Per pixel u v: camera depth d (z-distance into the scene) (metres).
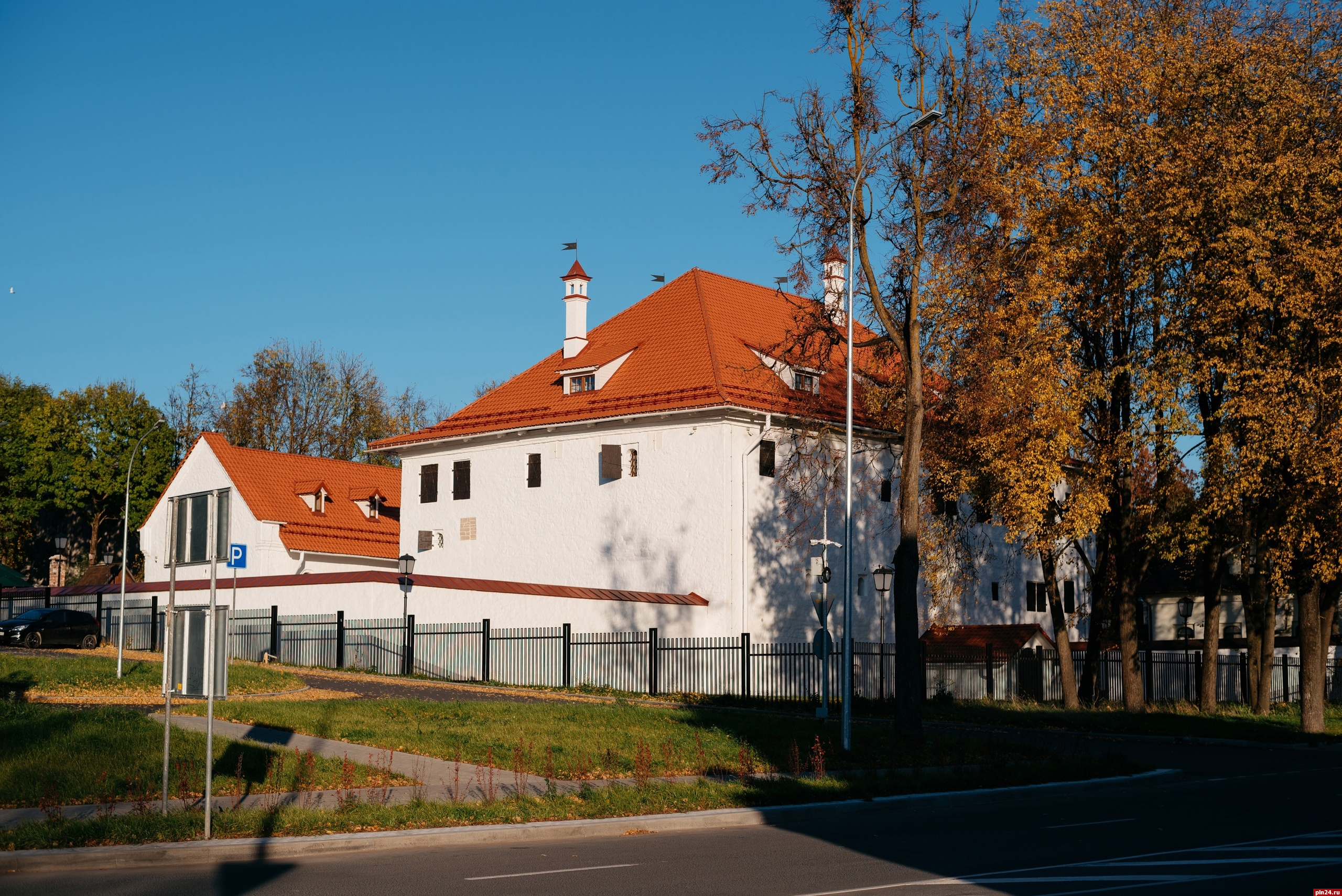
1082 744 25.20
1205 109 29.28
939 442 31.31
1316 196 26.62
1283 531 27.16
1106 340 32.31
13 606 53.28
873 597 41.56
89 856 10.55
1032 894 9.23
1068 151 29.92
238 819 11.87
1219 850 11.66
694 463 37.19
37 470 70.38
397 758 17.05
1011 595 48.66
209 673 11.69
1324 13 28.94
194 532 12.30
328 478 52.53
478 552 42.72
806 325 26.02
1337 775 20.25
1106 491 30.66
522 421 41.47
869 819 14.57
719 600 36.06
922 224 23.14
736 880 9.98
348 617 37.78
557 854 11.57
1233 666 42.31
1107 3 30.64
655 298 43.88
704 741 19.77
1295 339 27.52
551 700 28.88
